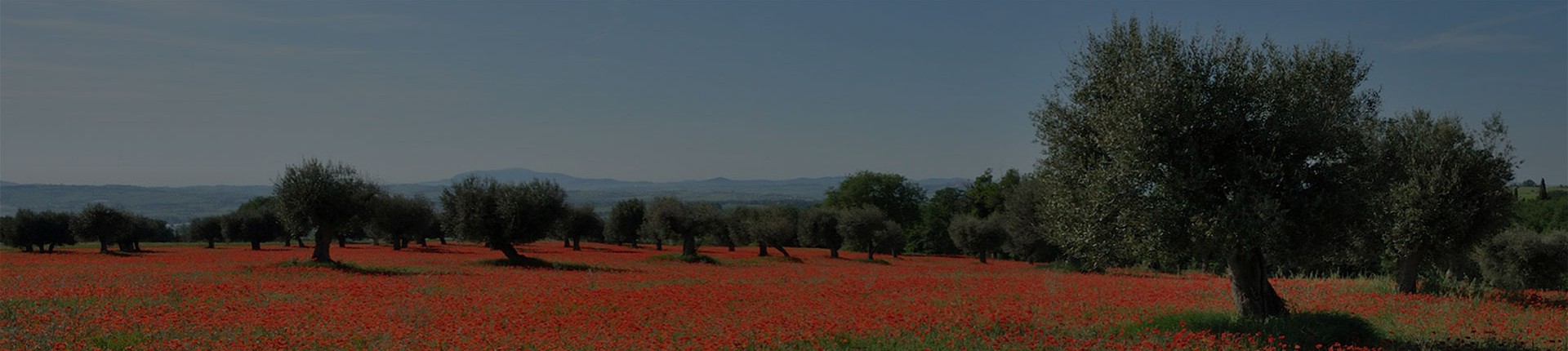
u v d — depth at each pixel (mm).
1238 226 15070
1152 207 15641
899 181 125625
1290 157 16188
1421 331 16891
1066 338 14883
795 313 18547
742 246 106812
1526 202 78625
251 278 29109
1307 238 15680
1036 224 57500
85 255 55000
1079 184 17500
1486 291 25188
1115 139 16078
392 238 72562
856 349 14391
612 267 44375
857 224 75125
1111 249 16781
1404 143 25797
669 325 16484
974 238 68625
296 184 38406
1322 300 21344
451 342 13789
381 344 13422
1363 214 15820
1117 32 17766
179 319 15422
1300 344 15062
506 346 13352
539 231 45969
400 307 17672
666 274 36844
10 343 12523
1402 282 25625
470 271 36781
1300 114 16078
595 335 14938
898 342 14727
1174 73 16109
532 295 22516
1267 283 17703
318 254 39250
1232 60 16609
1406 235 24672
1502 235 42438
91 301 18625
